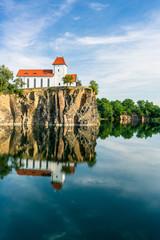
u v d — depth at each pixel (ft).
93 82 356.79
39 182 65.51
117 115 569.64
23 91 323.16
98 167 83.30
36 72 355.36
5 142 141.69
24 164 87.25
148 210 46.39
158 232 38.11
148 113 609.42
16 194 55.77
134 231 38.34
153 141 159.74
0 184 63.52
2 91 297.33
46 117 314.35
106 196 53.98
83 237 36.40
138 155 107.86
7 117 301.22
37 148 123.44
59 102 311.47
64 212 45.44
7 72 303.27
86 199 52.11
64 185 62.44
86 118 315.99
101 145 138.31
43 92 325.62
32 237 36.58
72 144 139.95
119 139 168.55
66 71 366.02
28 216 44.01
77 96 316.19
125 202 50.55
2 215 44.16
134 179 68.18
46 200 51.65
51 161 93.25
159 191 57.82
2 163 87.92
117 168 82.12
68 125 309.01
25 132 208.03
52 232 38.04
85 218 42.83
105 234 37.45
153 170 79.41
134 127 306.35
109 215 44.16
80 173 74.64
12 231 38.58
